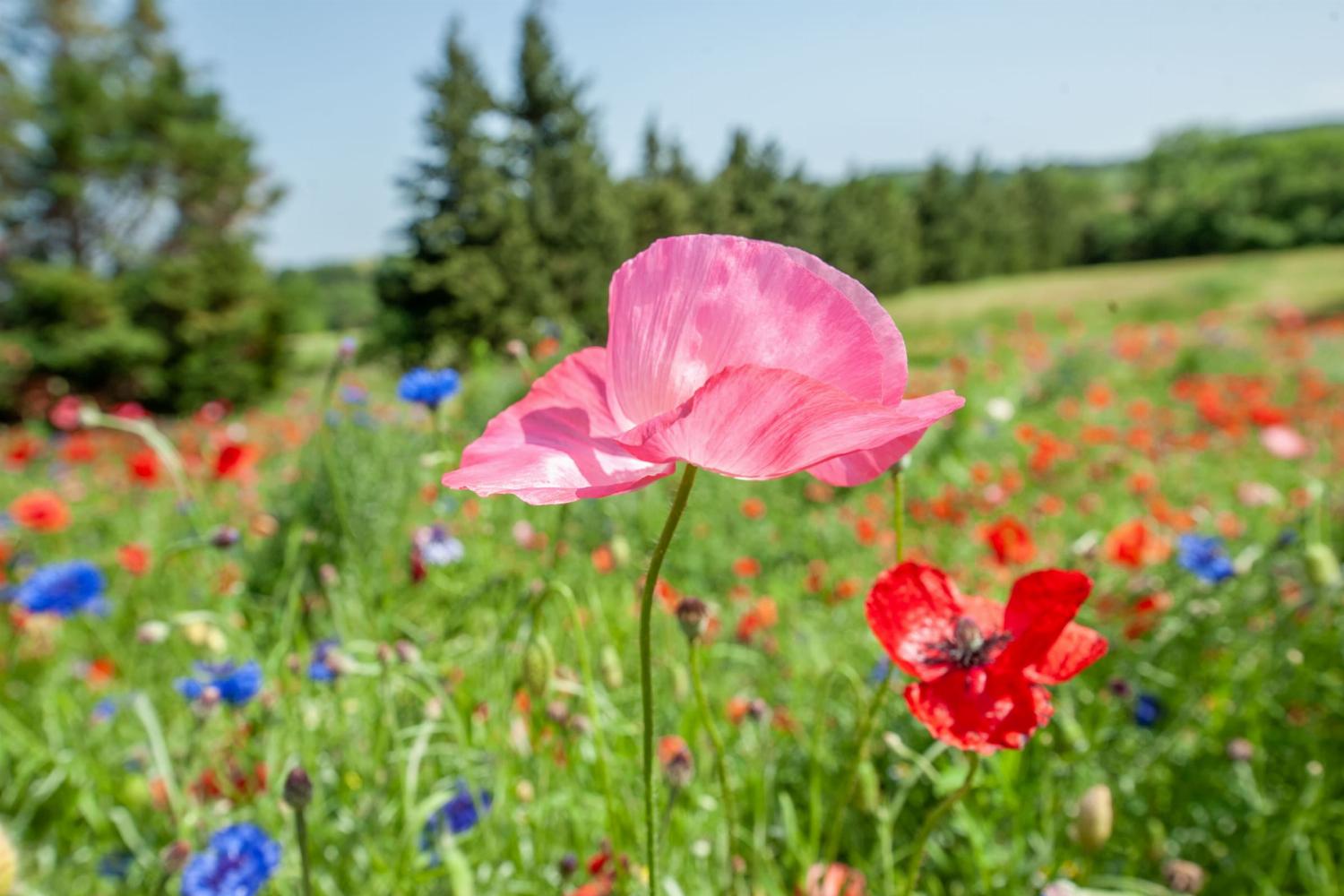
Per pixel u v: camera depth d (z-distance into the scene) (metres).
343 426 4.21
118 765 2.71
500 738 1.87
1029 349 12.18
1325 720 2.66
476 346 4.71
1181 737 2.59
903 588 1.20
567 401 1.04
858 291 0.94
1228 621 2.80
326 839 2.05
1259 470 6.94
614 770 2.02
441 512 3.68
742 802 2.13
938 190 59.28
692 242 0.95
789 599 4.04
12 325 23.80
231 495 5.52
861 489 6.34
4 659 3.60
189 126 32.78
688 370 0.96
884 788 2.25
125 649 3.65
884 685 1.31
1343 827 2.31
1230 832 2.39
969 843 2.12
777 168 39.69
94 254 32.94
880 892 1.86
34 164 30.73
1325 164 62.50
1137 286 36.34
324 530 3.62
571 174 31.77
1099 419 9.38
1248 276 35.72
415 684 2.17
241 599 2.91
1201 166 67.12
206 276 25.34
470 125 29.50
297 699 2.28
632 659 2.47
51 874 2.35
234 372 25.42
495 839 1.84
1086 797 1.53
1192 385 9.23
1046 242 66.81
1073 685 2.41
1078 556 2.64
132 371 23.84
